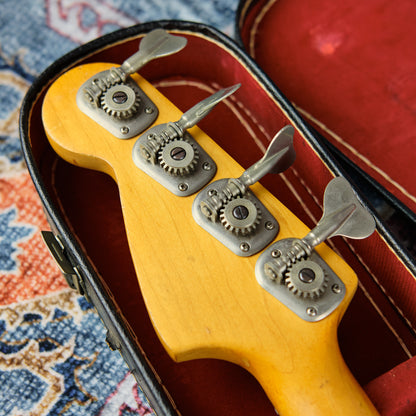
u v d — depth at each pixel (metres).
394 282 0.53
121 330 0.50
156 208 0.51
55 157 0.58
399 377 0.48
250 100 0.58
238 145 0.59
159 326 0.48
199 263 0.49
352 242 0.55
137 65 0.53
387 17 0.62
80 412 0.56
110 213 0.57
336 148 0.59
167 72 0.60
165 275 0.49
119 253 0.56
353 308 0.54
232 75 0.58
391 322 0.54
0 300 0.58
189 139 0.52
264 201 0.50
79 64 0.56
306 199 0.57
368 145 0.60
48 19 0.68
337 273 0.49
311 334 0.48
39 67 0.66
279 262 0.48
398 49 0.61
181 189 0.51
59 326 0.58
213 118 0.59
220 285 0.49
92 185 0.57
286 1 0.63
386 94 0.60
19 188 0.62
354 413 0.47
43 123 0.53
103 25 0.68
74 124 0.53
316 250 0.49
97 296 0.50
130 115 0.52
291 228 0.50
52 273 0.59
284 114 0.55
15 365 0.57
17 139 0.64
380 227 0.51
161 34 0.54
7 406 0.56
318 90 0.61
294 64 0.62
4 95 0.65
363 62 0.61
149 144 0.51
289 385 0.47
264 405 0.52
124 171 0.52
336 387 0.47
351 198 0.49
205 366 0.53
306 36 0.62
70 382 0.56
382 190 0.57
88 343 0.57
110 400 0.56
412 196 0.58
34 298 0.58
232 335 0.48
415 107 0.60
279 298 0.48
